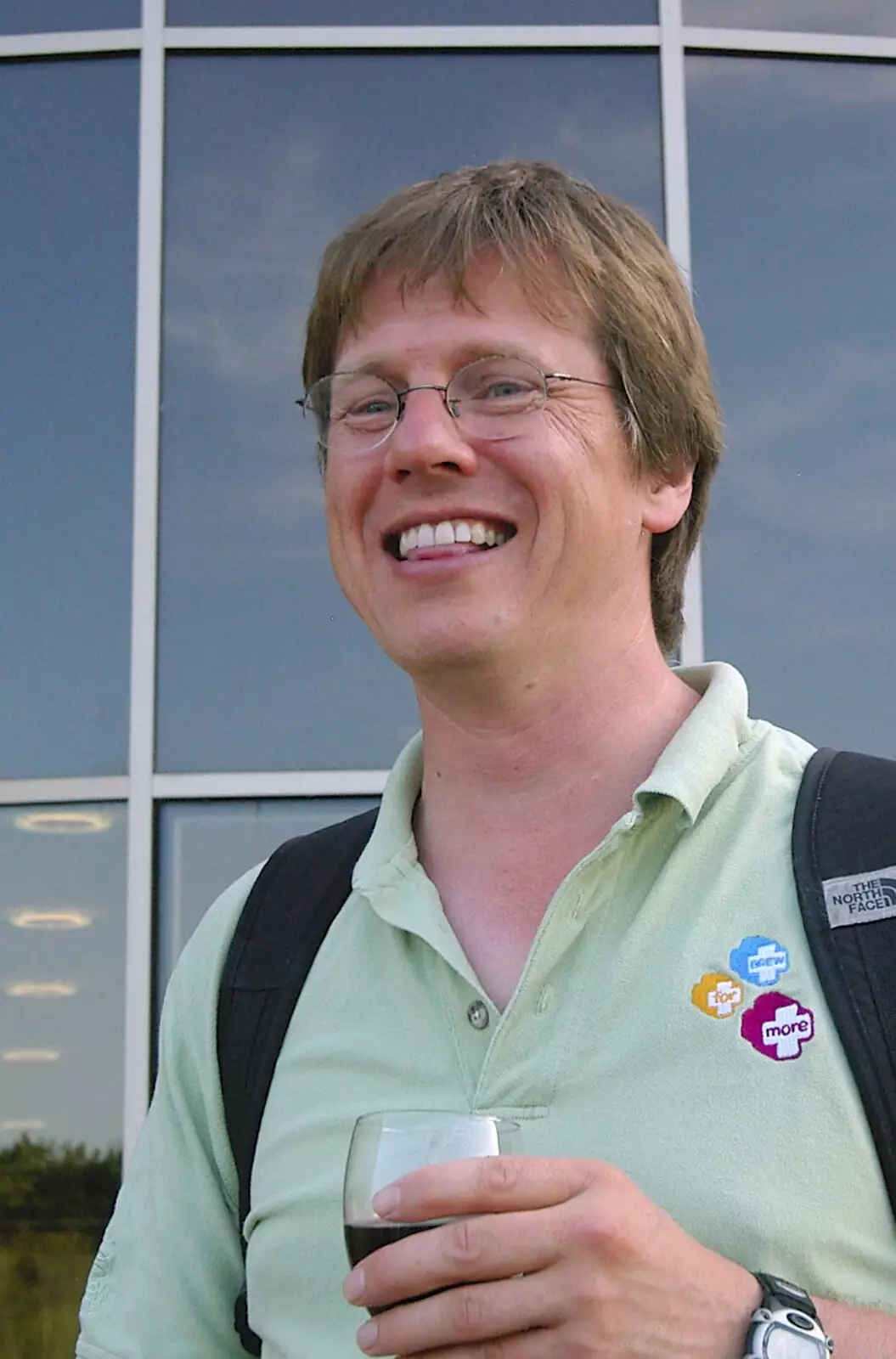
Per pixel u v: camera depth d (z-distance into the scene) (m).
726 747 1.40
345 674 3.34
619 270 1.47
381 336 1.46
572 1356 0.94
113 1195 3.12
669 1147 1.19
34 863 3.27
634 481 1.47
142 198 3.55
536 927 1.39
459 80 3.59
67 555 3.40
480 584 1.36
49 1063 3.17
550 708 1.42
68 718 3.33
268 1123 1.42
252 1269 1.39
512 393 1.40
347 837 1.61
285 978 1.49
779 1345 1.01
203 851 3.27
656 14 3.61
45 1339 3.05
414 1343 0.95
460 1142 1.02
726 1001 1.23
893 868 1.25
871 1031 1.19
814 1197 1.16
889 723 3.31
